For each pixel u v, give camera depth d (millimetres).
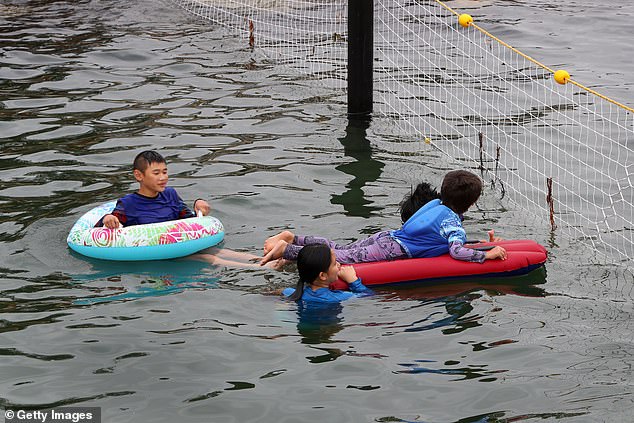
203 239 17766
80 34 34094
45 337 14555
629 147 23703
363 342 14555
